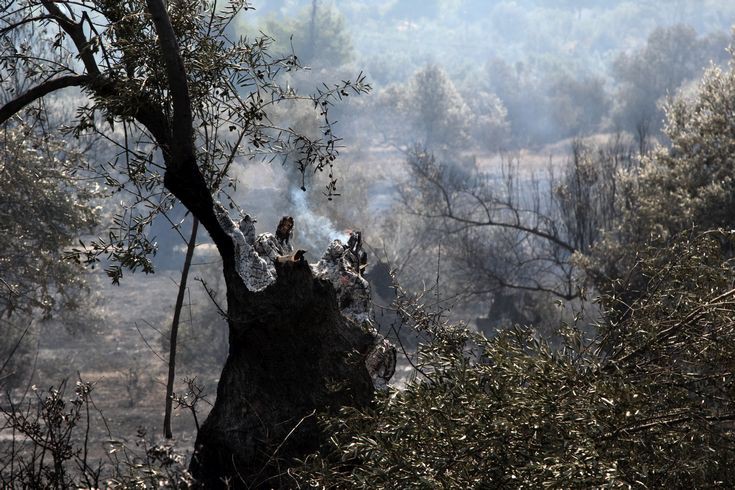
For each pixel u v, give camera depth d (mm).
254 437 5109
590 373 3811
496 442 3652
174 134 5270
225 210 5461
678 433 3793
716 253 4645
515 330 4113
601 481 3463
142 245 5566
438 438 3775
